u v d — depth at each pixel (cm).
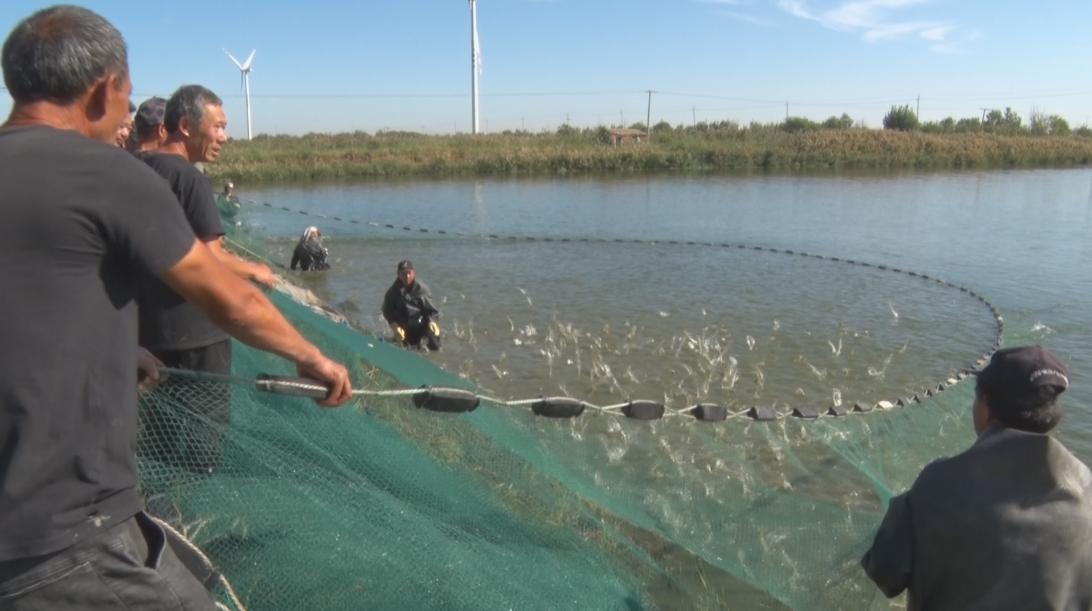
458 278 1691
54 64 230
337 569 322
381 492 351
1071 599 285
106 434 224
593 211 3138
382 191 4131
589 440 546
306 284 1534
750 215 2958
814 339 1239
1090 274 1755
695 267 1819
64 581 218
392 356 505
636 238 2369
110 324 225
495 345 1208
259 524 318
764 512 489
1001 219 2744
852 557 452
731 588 432
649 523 457
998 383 300
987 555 287
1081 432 847
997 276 1752
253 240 1525
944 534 296
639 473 518
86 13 242
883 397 1002
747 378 1067
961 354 1170
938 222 2684
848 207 3178
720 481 525
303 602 316
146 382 295
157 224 226
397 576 330
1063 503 287
